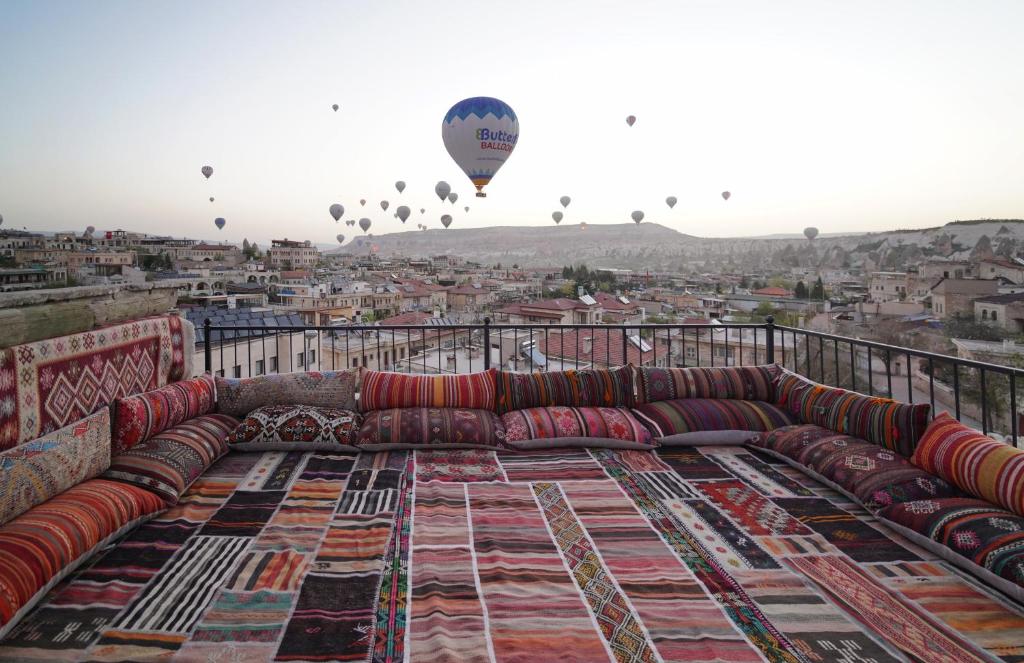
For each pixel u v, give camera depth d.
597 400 3.35
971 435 2.13
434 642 1.35
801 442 2.77
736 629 1.43
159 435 2.54
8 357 1.91
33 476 1.77
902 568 1.77
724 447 3.11
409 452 2.91
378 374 3.33
